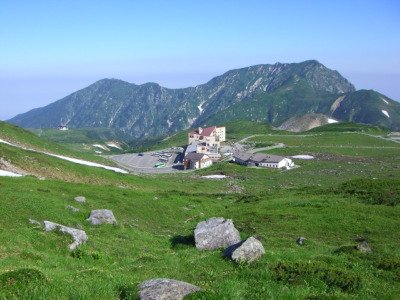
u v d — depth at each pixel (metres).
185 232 58.81
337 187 98.31
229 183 148.62
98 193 70.62
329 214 65.75
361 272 28.81
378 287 25.17
